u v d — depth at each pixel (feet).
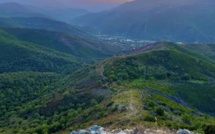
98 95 492.13
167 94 520.42
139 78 637.30
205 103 592.60
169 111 337.72
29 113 539.70
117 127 205.36
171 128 194.80
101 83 554.05
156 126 193.06
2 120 552.41
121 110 305.94
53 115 476.54
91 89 530.68
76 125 338.54
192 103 568.00
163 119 260.83
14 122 507.30
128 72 647.15
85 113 369.50
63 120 385.70
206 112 565.53
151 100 358.43
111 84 539.29
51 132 370.94
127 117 254.27
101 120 294.25
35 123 453.17
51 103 530.27
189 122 280.51
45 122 446.60
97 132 164.14
